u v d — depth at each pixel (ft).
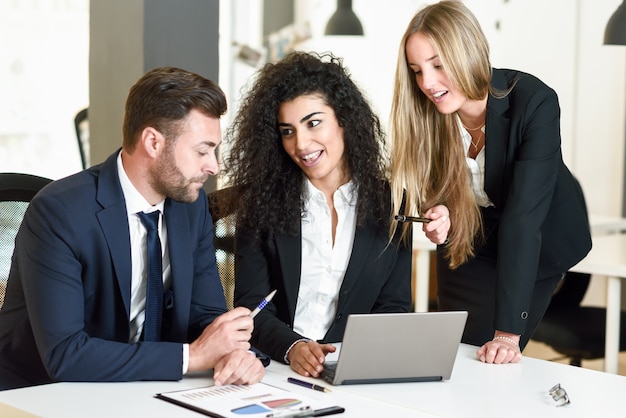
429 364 6.50
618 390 6.40
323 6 23.52
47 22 20.11
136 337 7.34
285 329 7.48
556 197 8.73
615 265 11.27
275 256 8.10
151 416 5.56
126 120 6.86
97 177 6.97
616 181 19.47
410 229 8.33
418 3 22.27
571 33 19.90
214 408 5.69
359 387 6.38
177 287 7.20
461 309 9.32
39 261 6.61
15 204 7.96
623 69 19.24
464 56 7.89
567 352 11.87
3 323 7.12
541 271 8.96
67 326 6.51
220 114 6.89
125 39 10.96
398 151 8.57
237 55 23.26
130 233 7.04
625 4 13.73
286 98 7.81
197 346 6.50
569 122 20.12
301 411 5.64
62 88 20.43
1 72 19.65
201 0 11.32
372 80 23.34
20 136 19.99
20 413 5.70
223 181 8.89
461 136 8.64
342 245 8.11
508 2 20.75
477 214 8.84
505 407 5.95
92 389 6.18
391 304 8.25
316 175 7.88
